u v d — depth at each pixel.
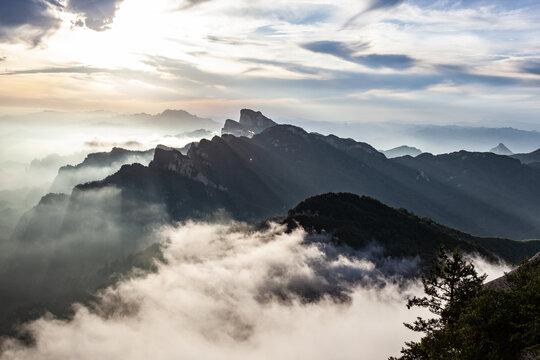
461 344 27.78
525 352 23.89
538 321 24.23
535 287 26.36
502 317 26.09
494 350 24.70
